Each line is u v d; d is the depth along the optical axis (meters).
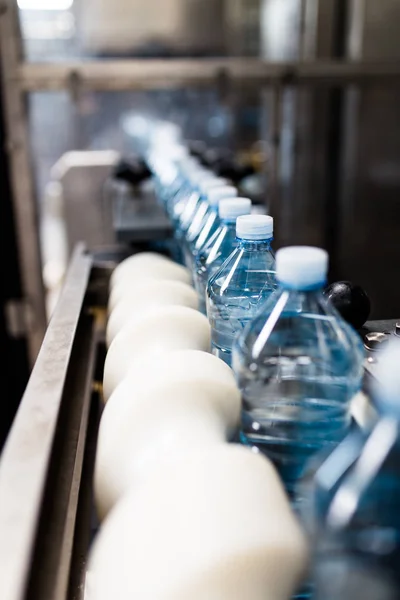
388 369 0.47
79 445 0.62
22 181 1.90
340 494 0.41
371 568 0.39
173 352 0.57
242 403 0.62
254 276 0.85
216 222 1.03
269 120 2.27
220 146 3.55
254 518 0.38
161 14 3.13
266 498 0.40
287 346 0.64
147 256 1.01
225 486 0.40
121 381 0.59
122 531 0.40
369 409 0.54
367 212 2.55
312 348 0.64
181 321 0.67
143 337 0.65
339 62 2.07
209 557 0.36
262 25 3.12
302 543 0.38
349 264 2.59
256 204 2.09
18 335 2.01
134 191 2.02
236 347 0.64
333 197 2.51
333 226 2.55
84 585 0.49
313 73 2.06
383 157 2.49
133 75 1.90
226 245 0.94
